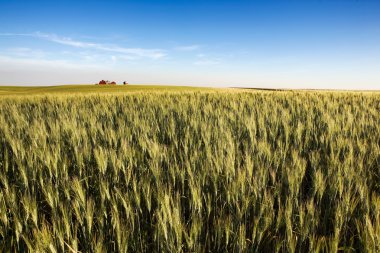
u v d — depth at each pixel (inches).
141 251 87.4
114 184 122.6
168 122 235.6
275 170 129.0
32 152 143.4
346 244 91.6
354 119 246.7
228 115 267.6
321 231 95.6
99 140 185.0
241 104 358.9
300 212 86.6
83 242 91.8
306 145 176.6
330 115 258.7
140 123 233.8
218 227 86.4
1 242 89.7
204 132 191.9
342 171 120.7
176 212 80.0
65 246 82.1
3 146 180.9
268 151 143.3
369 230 75.0
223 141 160.2
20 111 360.5
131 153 140.7
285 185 116.0
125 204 91.6
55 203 98.8
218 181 119.2
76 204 92.0
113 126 243.0
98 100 507.5
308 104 368.5
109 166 136.9
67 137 196.5
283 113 265.9
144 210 108.9
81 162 138.7
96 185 125.0
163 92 696.4
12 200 100.2
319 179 109.0
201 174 118.3
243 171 111.9
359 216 94.9
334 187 106.2
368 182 122.3
